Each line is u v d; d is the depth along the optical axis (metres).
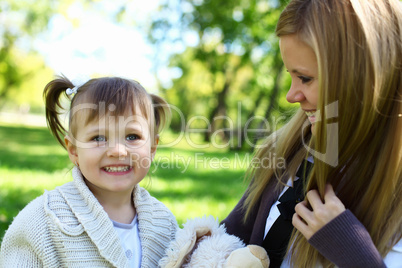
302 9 1.33
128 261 1.70
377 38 1.23
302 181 1.56
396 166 1.26
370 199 1.31
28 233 1.58
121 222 1.78
